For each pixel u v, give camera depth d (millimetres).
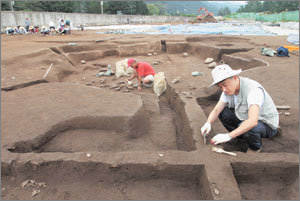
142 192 2057
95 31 16938
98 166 2123
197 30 17625
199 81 5164
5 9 22641
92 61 8625
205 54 8633
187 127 2996
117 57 9359
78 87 4184
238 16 45250
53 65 6566
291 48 7879
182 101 3770
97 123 2971
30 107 3283
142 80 5297
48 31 14469
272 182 2121
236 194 1717
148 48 9789
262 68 5348
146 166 2088
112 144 2812
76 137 2861
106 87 5344
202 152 2213
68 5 30547
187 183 2127
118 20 30859
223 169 1961
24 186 2109
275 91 3961
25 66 6172
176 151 2236
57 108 3225
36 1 27281
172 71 6441
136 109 3139
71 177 2188
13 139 2473
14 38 12016
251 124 2023
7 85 4480
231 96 2369
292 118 3061
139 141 2975
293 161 2031
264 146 2656
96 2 39812
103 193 2062
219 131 2801
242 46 8570
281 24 22250
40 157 2166
